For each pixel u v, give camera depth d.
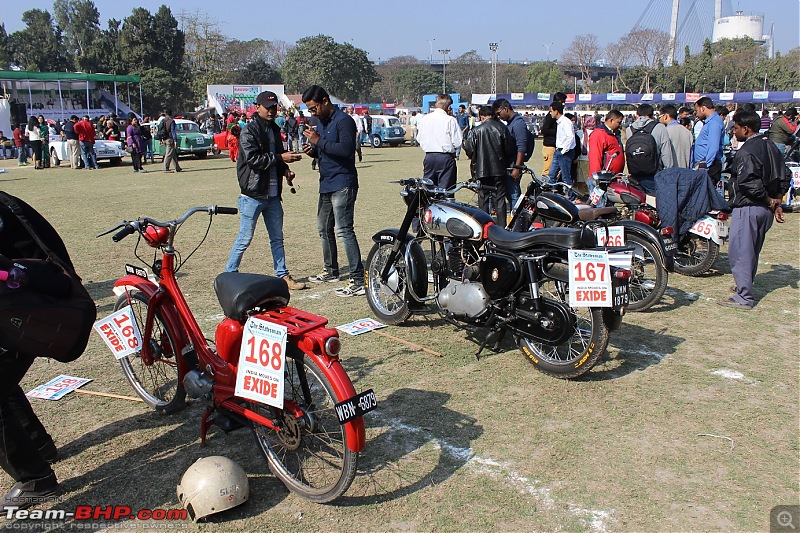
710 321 5.72
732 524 2.96
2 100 30.86
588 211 5.88
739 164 5.82
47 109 42.84
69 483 3.33
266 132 6.27
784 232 9.61
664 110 9.13
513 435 3.78
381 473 3.40
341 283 6.97
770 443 3.66
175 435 3.82
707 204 6.81
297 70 82.94
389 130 32.59
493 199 8.66
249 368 3.13
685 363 4.80
